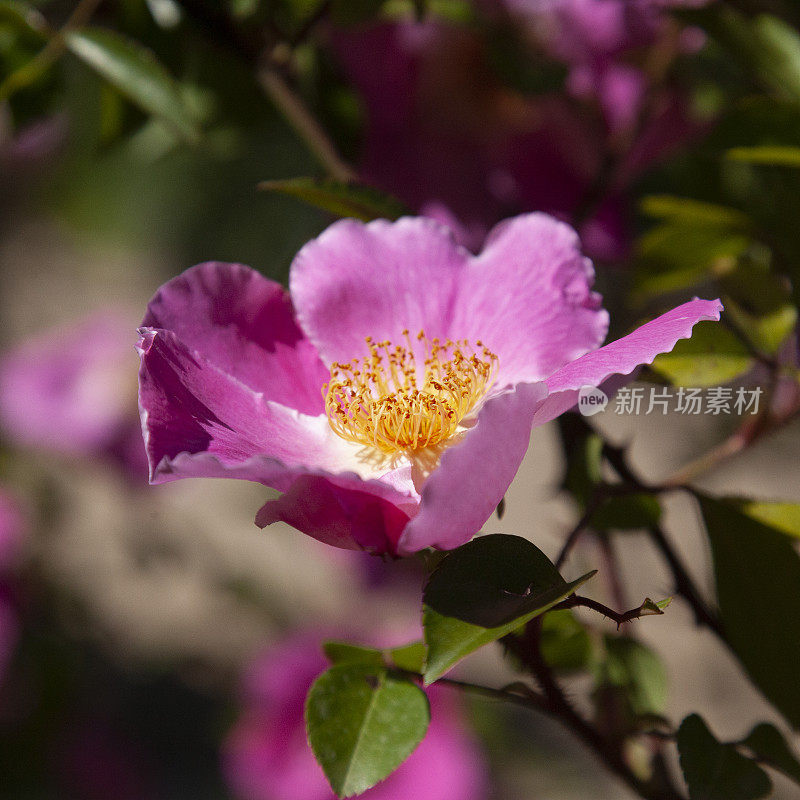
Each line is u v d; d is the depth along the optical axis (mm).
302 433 524
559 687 514
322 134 600
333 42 623
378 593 1082
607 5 616
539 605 479
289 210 1303
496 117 631
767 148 549
